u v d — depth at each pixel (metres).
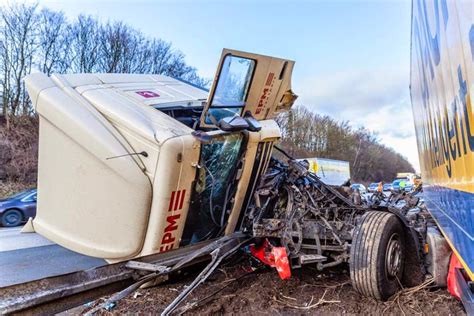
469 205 1.86
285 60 4.16
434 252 3.71
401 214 4.09
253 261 4.89
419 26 3.47
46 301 2.89
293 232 4.21
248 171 4.45
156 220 3.58
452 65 2.02
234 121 3.71
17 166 20.19
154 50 34.91
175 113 4.57
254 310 3.65
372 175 61.16
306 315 3.52
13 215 11.33
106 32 31.62
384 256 3.64
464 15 1.66
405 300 3.62
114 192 3.69
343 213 4.53
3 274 3.41
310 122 52.66
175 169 3.52
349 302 3.71
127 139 3.76
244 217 4.72
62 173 4.12
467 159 1.86
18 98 24.73
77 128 3.83
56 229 4.24
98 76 4.75
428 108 3.43
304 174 4.71
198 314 3.57
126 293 3.46
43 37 27.45
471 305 2.57
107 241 3.80
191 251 4.05
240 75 3.86
